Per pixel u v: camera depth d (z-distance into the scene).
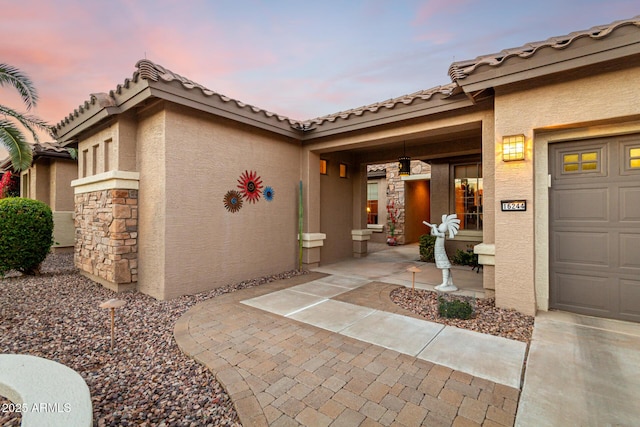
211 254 5.20
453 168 8.52
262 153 6.11
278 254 6.48
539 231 3.99
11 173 11.22
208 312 4.02
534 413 2.01
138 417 2.03
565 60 3.34
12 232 5.77
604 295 3.69
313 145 6.84
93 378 2.50
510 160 3.86
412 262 8.14
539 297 3.99
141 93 4.34
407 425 1.91
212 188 5.22
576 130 3.73
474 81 3.92
